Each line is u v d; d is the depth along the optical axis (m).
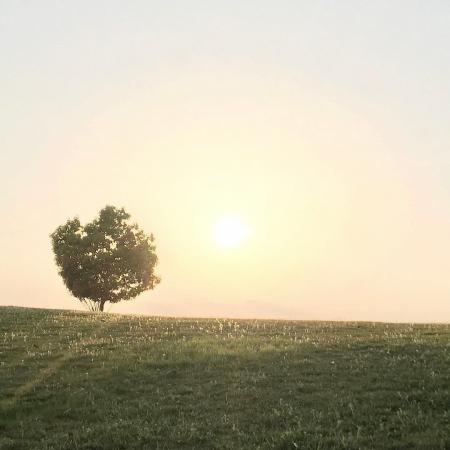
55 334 32.19
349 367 22.02
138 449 15.60
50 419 18.52
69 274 67.38
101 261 66.25
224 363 23.81
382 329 33.22
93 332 33.16
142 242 69.75
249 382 20.89
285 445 14.92
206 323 38.22
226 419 17.36
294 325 36.94
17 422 18.27
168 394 20.16
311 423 16.27
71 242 67.56
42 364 24.58
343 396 18.47
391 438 14.74
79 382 21.88
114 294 67.38
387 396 18.02
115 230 68.25
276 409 17.88
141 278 68.00
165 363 23.98
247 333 32.69
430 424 15.30
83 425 17.80
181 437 16.09
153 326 36.22
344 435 15.16
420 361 22.05
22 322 36.75
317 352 25.25
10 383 21.95
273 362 23.59
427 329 32.16
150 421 17.69
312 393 19.14
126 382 21.73
